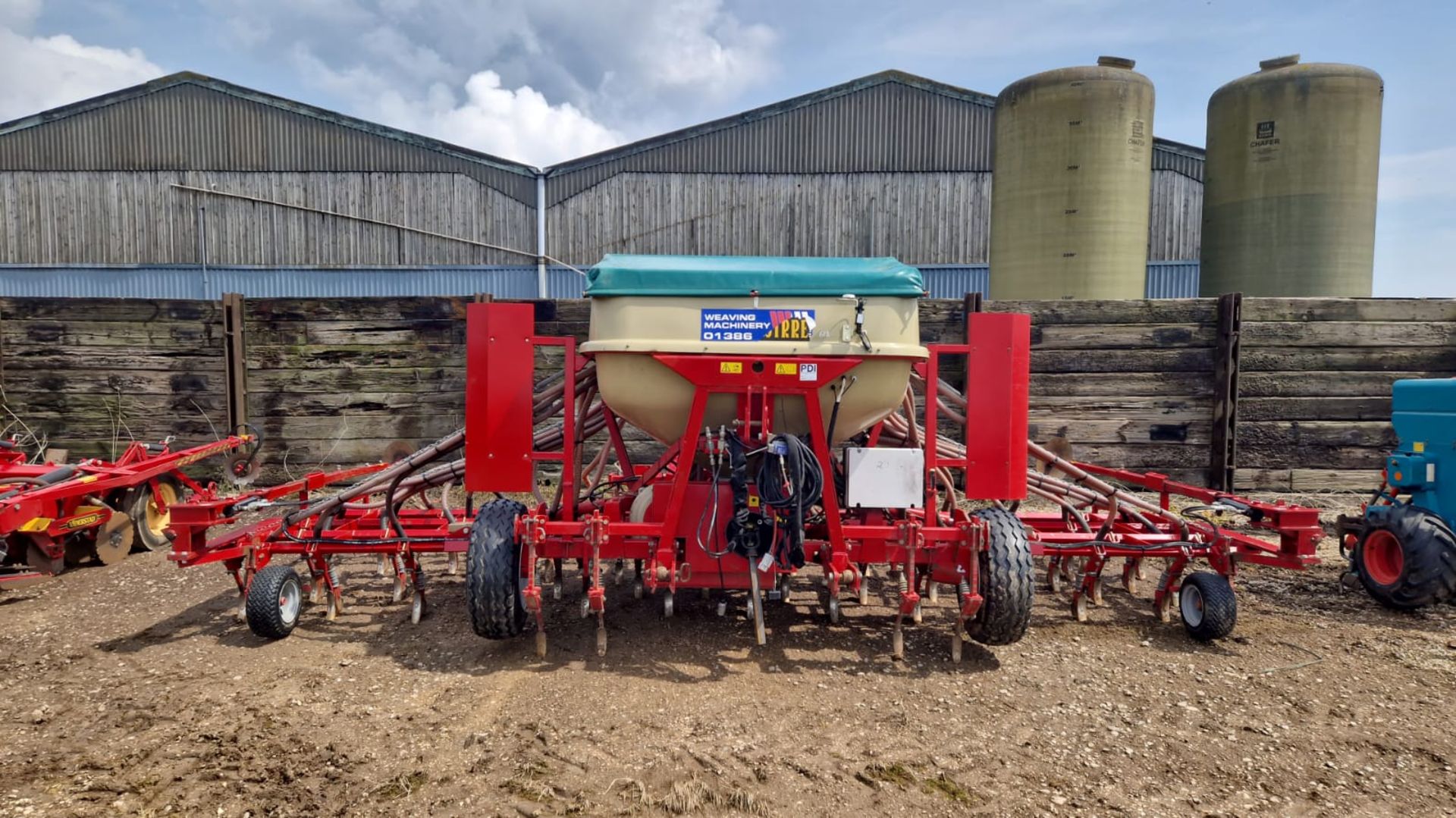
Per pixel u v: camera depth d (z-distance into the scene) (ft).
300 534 16.53
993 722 11.57
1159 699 12.47
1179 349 27.37
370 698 12.14
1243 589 18.63
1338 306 26.99
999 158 31.27
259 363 28.32
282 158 57.26
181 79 56.65
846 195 57.72
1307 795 9.77
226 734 10.91
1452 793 9.84
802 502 13.08
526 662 13.57
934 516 14.07
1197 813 9.33
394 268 57.57
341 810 9.16
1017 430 14.33
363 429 28.55
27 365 27.94
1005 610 13.23
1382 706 12.30
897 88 57.36
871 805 9.39
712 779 9.86
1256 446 27.27
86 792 9.44
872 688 12.69
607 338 13.47
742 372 13.12
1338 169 29.55
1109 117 28.73
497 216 57.67
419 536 16.17
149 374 28.25
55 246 57.16
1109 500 17.16
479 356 14.46
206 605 16.94
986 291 57.47
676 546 14.35
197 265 57.16
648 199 57.77
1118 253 29.50
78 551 20.27
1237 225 31.22
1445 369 27.02
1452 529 17.22
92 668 13.41
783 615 16.15
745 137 57.72
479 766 10.12
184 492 23.85
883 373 13.58
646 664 13.50
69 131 56.80
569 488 14.14
